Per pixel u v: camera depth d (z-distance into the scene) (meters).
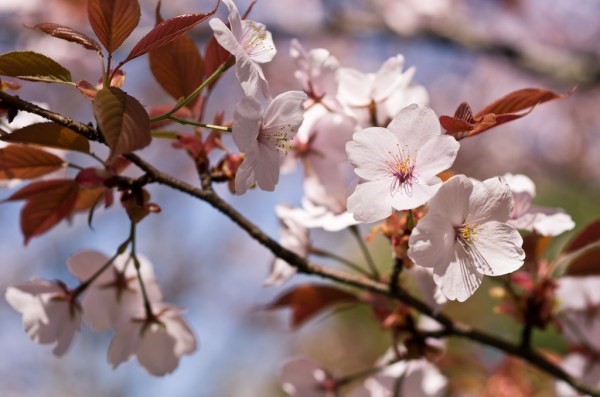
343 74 0.49
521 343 0.52
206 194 0.47
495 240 0.43
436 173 0.42
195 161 0.48
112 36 0.43
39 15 1.08
